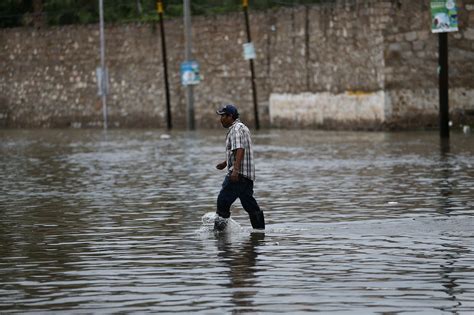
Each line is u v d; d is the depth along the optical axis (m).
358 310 20.39
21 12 141.25
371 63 86.38
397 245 28.09
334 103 92.31
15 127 132.75
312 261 25.88
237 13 106.19
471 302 21.00
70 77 125.31
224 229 31.45
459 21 84.62
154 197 41.44
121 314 20.55
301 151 65.44
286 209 36.41
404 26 84.88
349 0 93.56
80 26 123.38
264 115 104.31
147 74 116.00
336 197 39.66
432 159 55.91
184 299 21.75
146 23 115.62
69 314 20.64
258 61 104.31
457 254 26.48
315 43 94.88
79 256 27.42
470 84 85.00
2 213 37.16
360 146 68.38
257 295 21.97
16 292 22.80
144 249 28.34
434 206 36.22
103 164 59.66
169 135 95.62
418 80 85.25
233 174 31.44
